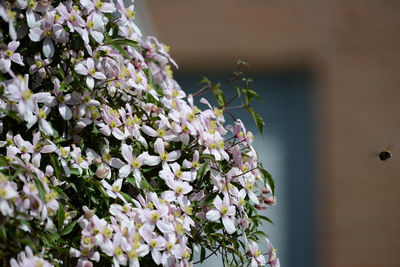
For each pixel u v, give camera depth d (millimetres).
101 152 2010
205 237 2057
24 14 1980
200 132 2064
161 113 2107
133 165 1997
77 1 2016
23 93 1876
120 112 2025
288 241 5152
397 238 5113
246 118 5125
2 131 1954
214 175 2051
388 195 5164
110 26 2096
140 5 3367
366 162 5199
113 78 2064
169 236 1952
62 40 1970
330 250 5141
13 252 1847
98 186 1951
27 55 2004
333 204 5180
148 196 1978
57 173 1926
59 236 1889
